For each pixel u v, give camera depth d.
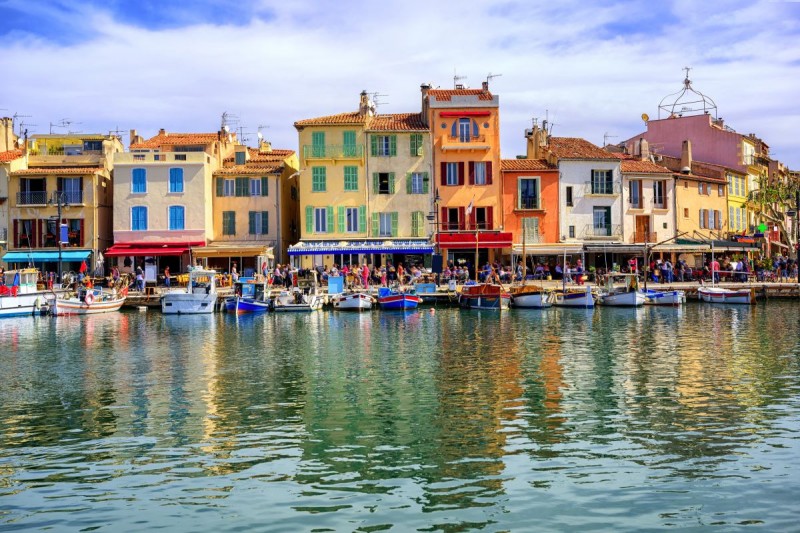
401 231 65.00
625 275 54.78
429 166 65.25
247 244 65.00
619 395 21.81
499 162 65.62
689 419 18.84
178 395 22.70
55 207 63.19
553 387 23.11
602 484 14.16
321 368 27.30
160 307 55.19
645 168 68.88
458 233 62.34
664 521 12.48
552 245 63.59
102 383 24.83
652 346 32.12
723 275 62.28
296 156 75.69
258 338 36.94
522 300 51.97
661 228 69.06
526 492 13.81
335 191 64.81
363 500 13.57
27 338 38.09
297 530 12.32
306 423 19.05
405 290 54.12
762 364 26.81
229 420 19.47
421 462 15.68
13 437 18.09
